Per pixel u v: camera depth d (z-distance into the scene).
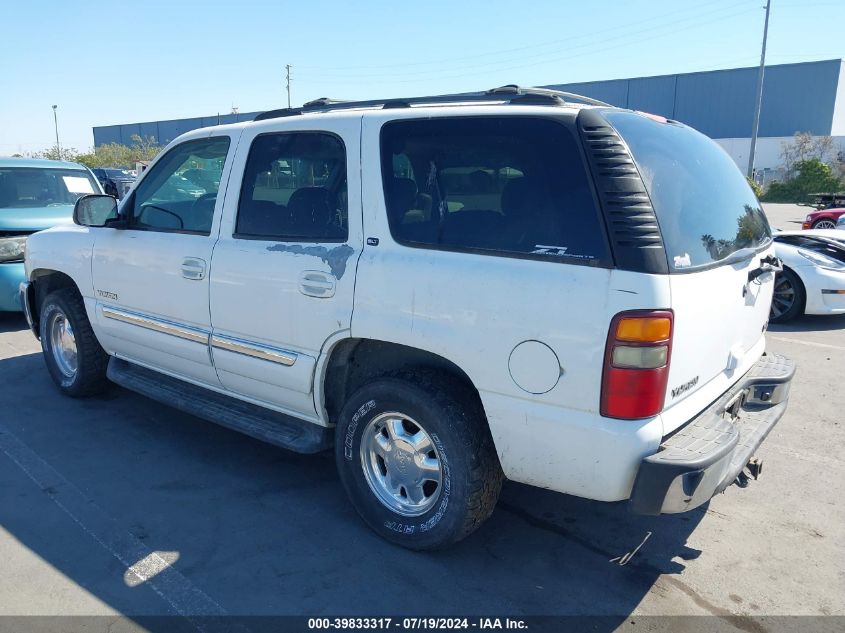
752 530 3.68
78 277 5.04
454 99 3.46
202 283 4.04
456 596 3.08
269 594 3.07
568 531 3.65
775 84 50.25
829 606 3.04
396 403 3.26
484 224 3.00
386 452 3.45
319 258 3.45
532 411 2.85
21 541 3.47
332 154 3.53
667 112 54.41
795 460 4.53
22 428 4.93
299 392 3.66
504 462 3.00
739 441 3.24
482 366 2.95
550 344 2.76
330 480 4.20
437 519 3.23
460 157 3.09
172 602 3.01
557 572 3.28
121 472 4.26
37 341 7.27
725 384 3.28
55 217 8.11
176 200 4.35
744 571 3.30
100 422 5.05
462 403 3.13
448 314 3.02
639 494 2.67
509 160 2.96
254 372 3.85
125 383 4.90
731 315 3.19
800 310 8.17
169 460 4.44
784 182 43.38
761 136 51.53
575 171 2.78
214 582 3.15
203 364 4.20
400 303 3.16
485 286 2.92
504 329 2.87
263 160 3.85
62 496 3.94
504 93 3.34
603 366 2.65
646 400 2.64
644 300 2.60
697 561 3.38
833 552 3.47
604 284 2.66
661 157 3.02
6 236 7.71
